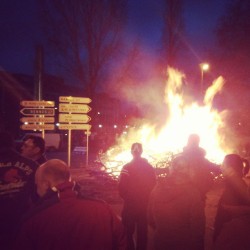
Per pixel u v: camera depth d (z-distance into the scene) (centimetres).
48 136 3584
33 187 401
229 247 452
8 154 401
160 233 432
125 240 316
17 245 289
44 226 289
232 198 464
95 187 1288
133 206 616
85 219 296
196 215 421
